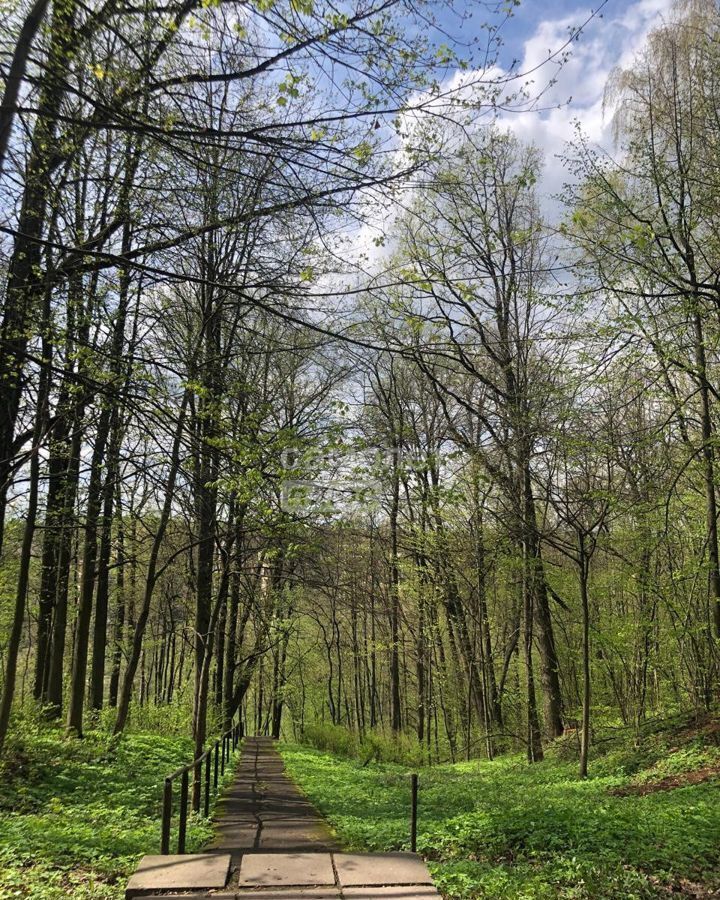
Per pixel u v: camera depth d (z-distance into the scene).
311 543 13.23
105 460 12.72
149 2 6.30
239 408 10.58
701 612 15.50
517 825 8.18
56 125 8.52
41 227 10.12
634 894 6.06
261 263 11.62
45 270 10.09
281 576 19.41
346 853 6.45
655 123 14.12
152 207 10.77
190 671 26.66
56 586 17.52
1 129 5.40
